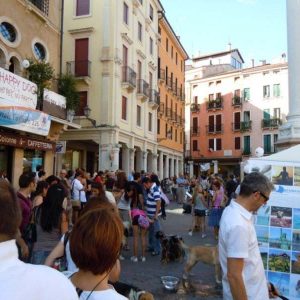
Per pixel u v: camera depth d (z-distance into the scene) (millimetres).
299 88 11461
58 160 24922
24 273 1408
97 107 26109
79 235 1779
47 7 17656
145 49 33625
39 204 5812
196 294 6461
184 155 54438
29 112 13578
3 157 14555
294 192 4797
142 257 8766
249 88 53812
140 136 31547
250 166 5016
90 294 1752
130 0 29547
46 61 17453
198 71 62469
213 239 12055
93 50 26594
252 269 2893
